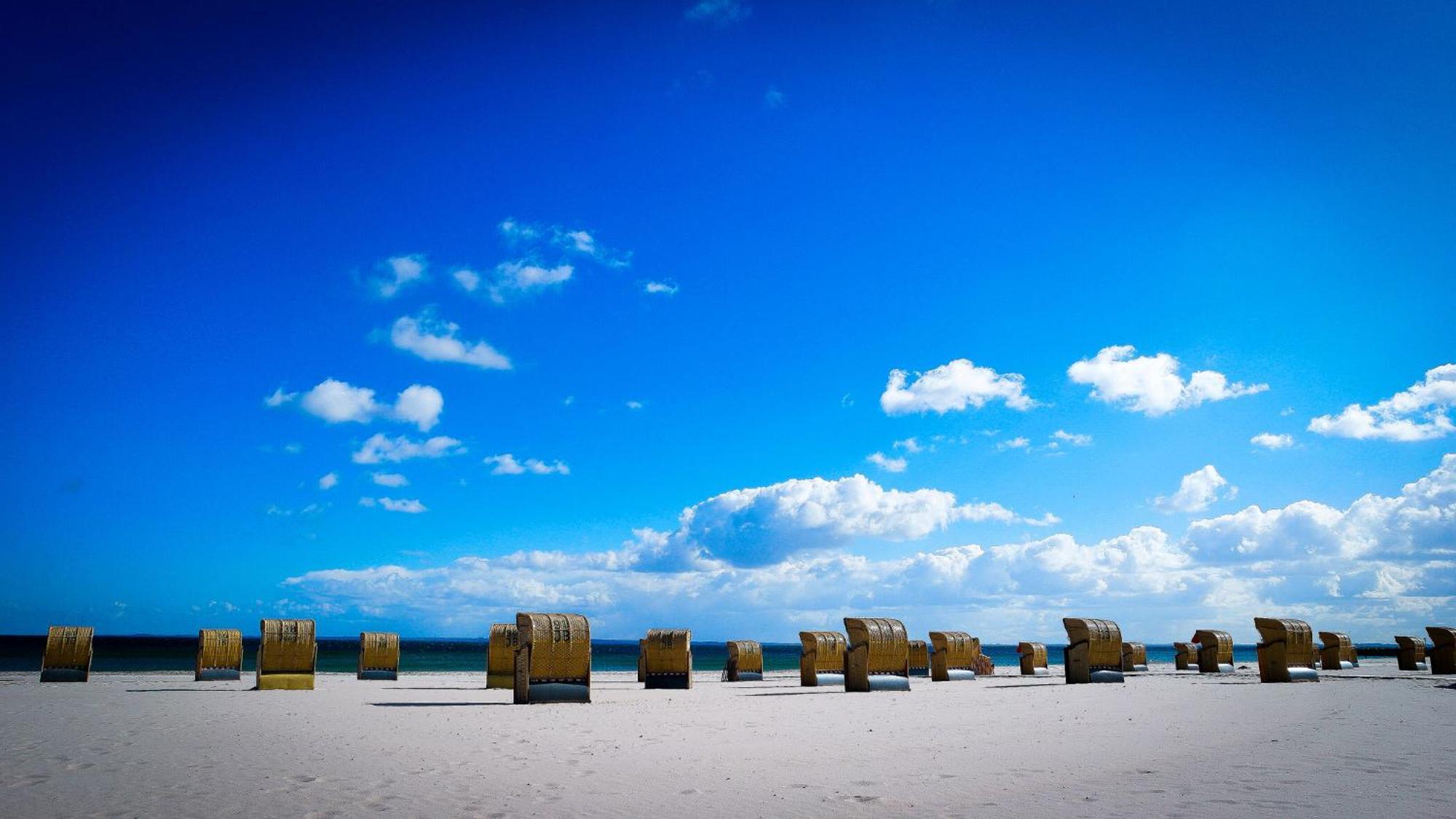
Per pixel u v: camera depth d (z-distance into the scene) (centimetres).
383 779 941
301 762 1066
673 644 2770
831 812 763
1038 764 1020
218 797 836
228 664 2986
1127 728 1413
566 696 2041
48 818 748
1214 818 712
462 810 779
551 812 769
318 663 6756
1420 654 4356
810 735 1359
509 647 2728
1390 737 1261
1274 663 2759
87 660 2859
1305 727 1416
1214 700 1988
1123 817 722
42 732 1378
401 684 3112
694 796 843
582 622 2102
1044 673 3925
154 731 1406
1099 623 2880
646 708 1889
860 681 2486
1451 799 791
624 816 750
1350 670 3931
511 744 1248
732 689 2767
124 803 809
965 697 2197
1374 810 743
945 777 940
